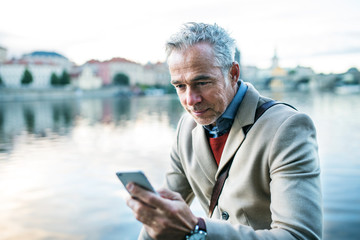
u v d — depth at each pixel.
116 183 8.22
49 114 35.28
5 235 5.56
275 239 0.95
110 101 69.88
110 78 121.00
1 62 105.06
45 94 89.00
